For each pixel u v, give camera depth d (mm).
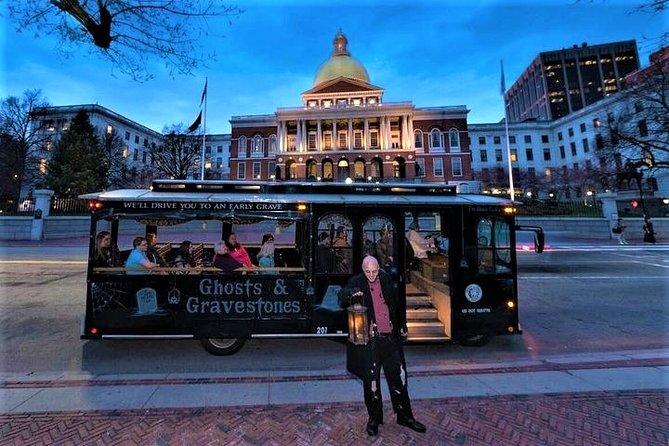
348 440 3371
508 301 6422
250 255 7328
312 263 6012
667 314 8781
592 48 106688
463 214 6375
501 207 6492
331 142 60031
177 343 6652
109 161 42938
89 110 57500
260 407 3971
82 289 10617
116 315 5781
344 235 6098
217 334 5859
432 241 7820
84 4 5457
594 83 105625
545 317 8523
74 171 36469
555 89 107562
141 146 68375
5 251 19047
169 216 5879
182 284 5887
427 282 7453
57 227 25812
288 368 5598
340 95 64062
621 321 8203
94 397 4188
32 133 42094
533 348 6578
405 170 56250
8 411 3848
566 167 69312
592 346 6672
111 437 3389
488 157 77375
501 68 36812
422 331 6562
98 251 5836
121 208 5840
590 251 20906
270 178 61906
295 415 3811
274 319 5930
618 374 4914
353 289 3738
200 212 5918
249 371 5434
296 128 60938
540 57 110125
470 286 6328
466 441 3363
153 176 49469
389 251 6160
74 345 6473
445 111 59156
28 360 5793
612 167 48688
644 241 25250
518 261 17484
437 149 58938
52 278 12141
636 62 103188
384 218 6203
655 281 12672
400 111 57156
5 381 4715
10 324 7562
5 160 40906
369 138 58594
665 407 3977
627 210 37938
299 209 6055
